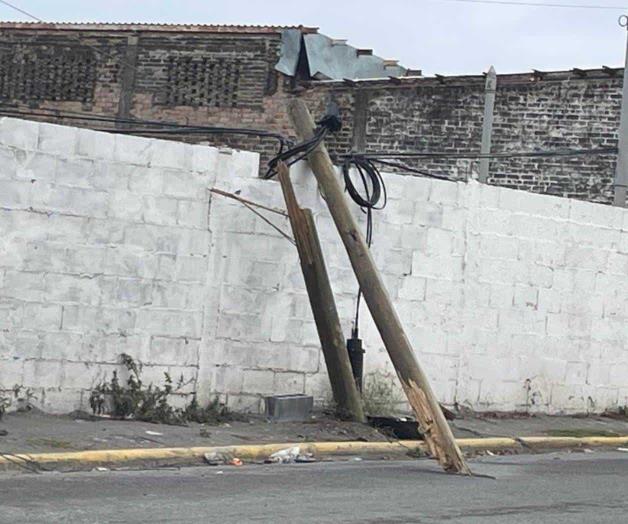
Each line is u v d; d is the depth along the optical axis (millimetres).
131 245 13836
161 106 28312
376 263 15805
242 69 27859
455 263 16609
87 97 28750
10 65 29234
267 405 14547
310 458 12844
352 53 28375
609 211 18359
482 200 16875
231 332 14617
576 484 11922
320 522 8945
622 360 18641
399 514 9469
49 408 13375
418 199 16219
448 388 16594
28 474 10719
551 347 17703
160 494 9953
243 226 14648
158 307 14039
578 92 24938
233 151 14578
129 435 12625
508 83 25391
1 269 13039
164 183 14031
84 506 9164
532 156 22812
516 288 17266
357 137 26641
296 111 14836
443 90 25984
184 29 28078
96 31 28625
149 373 14000
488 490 11133
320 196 15312
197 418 14133
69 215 13430
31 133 13164
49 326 13352
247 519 8938
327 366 14797
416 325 16219
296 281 15070
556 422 17172
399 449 13641
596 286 18234
